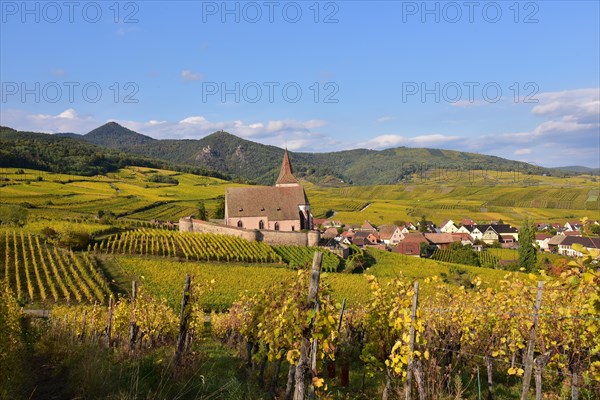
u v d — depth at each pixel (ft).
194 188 562.66
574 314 34.45
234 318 70.49
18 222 274.98
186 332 44.21
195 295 46.75
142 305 60.23
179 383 33.94
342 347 51.31
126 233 239.71
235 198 259.39
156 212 403.34
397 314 38.11
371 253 256.11
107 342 58.65
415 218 514.68
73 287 140.97
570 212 526.98
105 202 413.39
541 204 574.97
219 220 288.92
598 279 26.04
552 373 38.75
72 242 203.31
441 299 49.96
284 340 33.60
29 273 160.66
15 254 178.29
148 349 54.29
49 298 137.18
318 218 513.45
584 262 27.17
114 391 31.12
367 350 40.47
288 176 289.53
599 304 26.25
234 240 230.68
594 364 32.60
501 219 500.33
